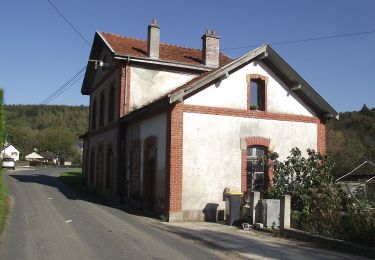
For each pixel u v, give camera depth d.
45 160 91.38
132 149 19.23
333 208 12.14
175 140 15.17
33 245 9.80
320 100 17.92
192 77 21.38
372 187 15.66
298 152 14.87
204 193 15.47
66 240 10.48
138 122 18.62
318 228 11.91
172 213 14.84
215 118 15.99
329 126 49.78
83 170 31.52
